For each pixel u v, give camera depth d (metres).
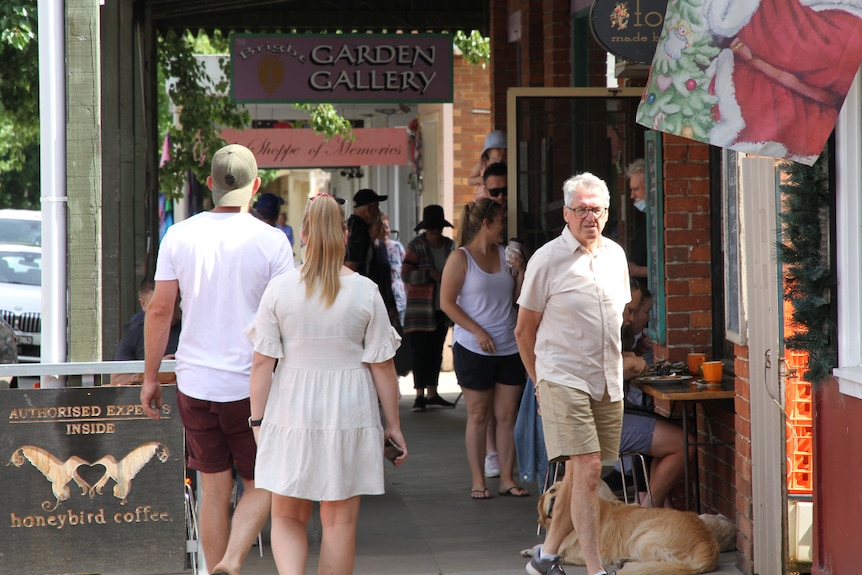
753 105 8.85
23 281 26.16
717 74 8.92
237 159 10.36
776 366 10.98
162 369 10.31
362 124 42.19
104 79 18.02
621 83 18.11
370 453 9.52
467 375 15.17
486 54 29.41
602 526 11.80
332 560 9.63
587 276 10.91
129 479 10.13
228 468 10.39
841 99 8.70
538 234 16.62
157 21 25.19
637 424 13.13
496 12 24.20
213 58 32.09
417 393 22.92
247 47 22.92
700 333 14.53
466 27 25.16
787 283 10.58
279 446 9.45
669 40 9.05
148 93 22.25
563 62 21.00
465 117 32.81
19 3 21.52
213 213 10.36
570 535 12.02
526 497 15.41
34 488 10.02
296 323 9.45
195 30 27.16
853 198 10.05
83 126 10.19
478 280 14.98
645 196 15.42
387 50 23.09
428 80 23.17
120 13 19.27
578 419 10.85
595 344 10.93
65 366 9.99
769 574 11.13
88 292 10.26
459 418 22.05
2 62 23.38
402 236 41.78
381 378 9.65
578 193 10.87
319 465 9.39
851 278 10.12
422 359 22.83
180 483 10.20
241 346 10.19
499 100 24.22
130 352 13.49
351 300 9.45
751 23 8.86
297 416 9.40
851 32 8.67
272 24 25.17
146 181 21.56
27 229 27.56
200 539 10.45
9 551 9.98
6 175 37.97
